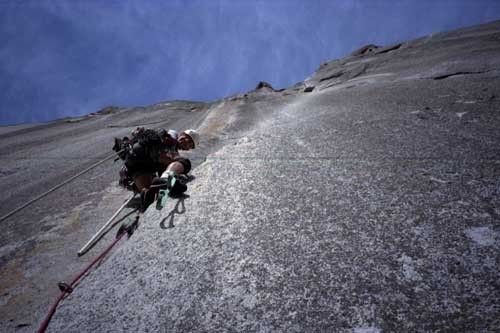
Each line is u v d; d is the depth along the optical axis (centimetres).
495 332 99
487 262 130
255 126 582
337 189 217
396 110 448
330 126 419
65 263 208
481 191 186
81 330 126
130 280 151
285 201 209
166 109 1602
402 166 241
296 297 126
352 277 132
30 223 302
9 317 162
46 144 866
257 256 155
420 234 154
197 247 169
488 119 331
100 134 978
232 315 122
